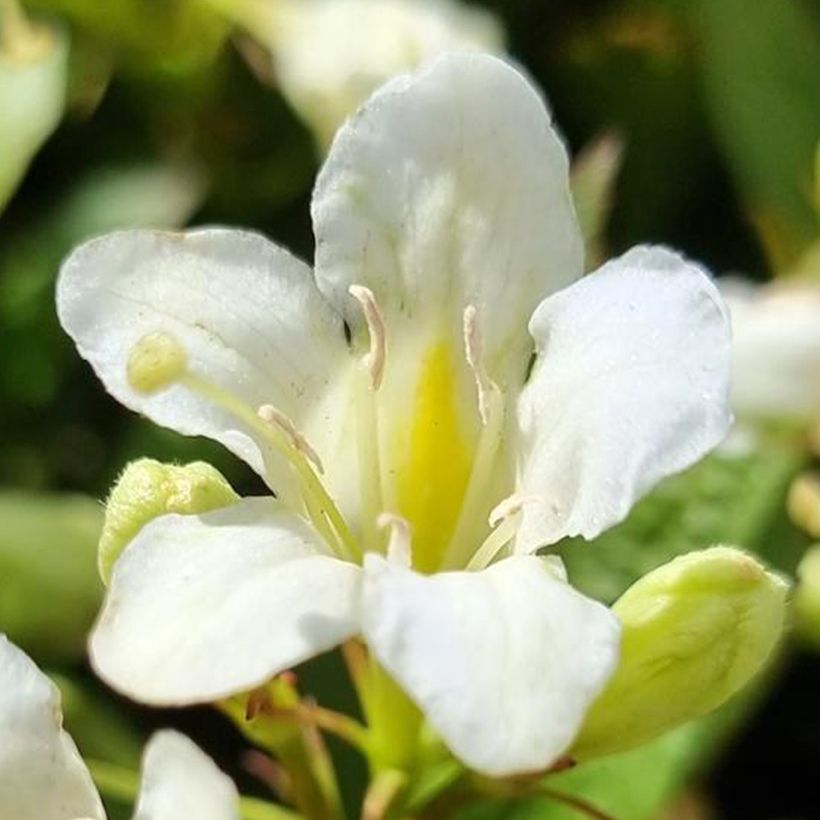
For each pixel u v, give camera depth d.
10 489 0.25
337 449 0.20
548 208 0.20
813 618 0.24
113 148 0.27
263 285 0.20
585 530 0.19
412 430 0.21
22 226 0.26
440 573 0.19
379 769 0.21
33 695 0.20
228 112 0.27
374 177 0.20
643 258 0.20
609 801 0.23
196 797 0.19
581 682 0.18
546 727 0.18
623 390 0.19
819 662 0.25
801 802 0.25
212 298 0.20
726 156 0.26
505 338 0.20
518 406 0.20
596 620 0.19
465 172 0.20
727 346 0.19
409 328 0.21
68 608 0.24
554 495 0.20
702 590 0.20
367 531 0.20
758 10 0.26
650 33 0.27
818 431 0.25
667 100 0.27
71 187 0.26
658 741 0.22
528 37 0.27
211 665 0.19
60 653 0.24
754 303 0.25
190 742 0.19
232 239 0.20
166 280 0.20
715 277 0.26
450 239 0.20
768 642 0.20
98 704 0.24
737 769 0.25
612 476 0.19
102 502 0.23
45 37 0.26
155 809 0.19
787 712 0.25
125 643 0.19
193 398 0.20
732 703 0.23
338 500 0.20
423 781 0.21
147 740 0.24
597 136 0.27
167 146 0.27
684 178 0.27
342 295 0.20
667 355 0.19
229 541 0.19
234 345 0.20
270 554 0.19
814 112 0.26
